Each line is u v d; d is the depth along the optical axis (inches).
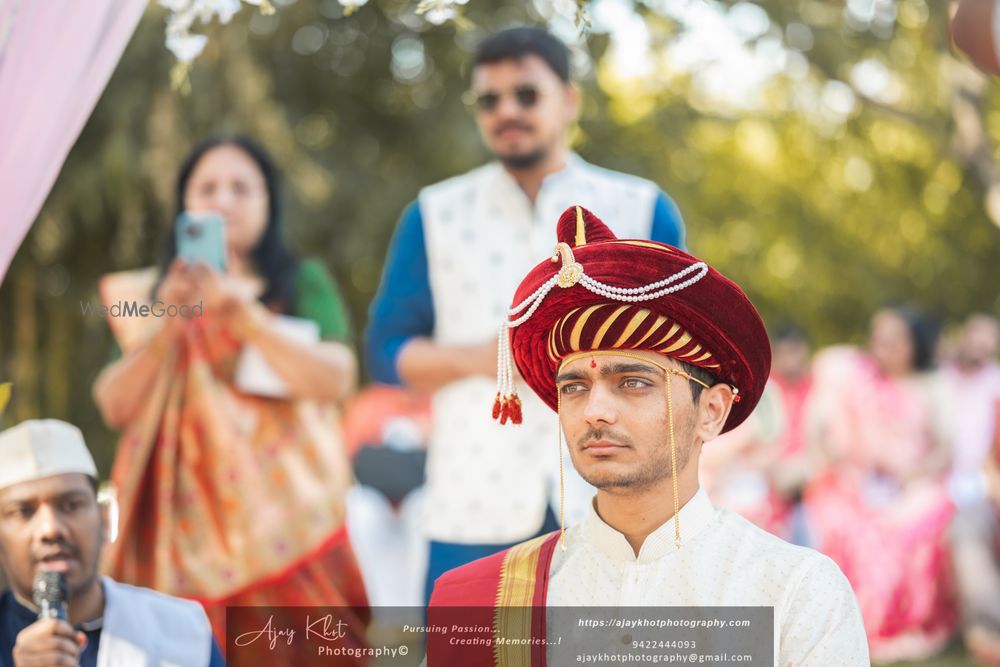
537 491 171.2
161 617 134.8
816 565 99.5
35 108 114.0
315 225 358.6
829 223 498.0
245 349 176.2
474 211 181.6
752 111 436.5
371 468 301.3
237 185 184.4
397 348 181.0
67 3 113.4
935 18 340.5
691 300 97.4
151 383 175.2
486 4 358.3
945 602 290.8
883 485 302.7
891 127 451.5
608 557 103.4
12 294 325.4
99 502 138.9
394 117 382.9
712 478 303.6
